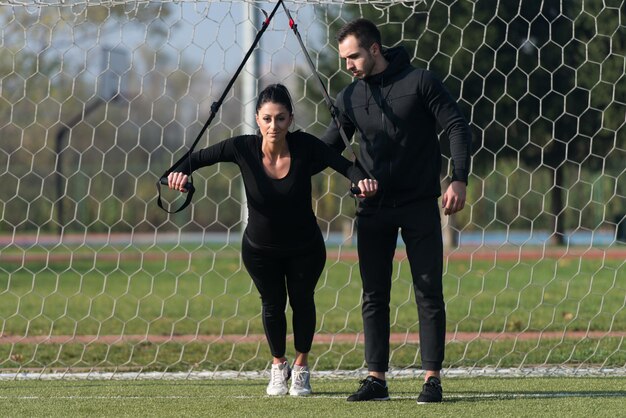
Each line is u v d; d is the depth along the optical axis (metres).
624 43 50.66
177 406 18.02
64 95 110.00
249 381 22.03
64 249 79.19
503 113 54.25
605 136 57.25
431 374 18.05
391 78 18.16
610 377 22.05
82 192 104.38
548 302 37.03
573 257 64.31
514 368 23.56
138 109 133.75
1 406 18.17
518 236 90.69
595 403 17.78
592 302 36.59
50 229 103.44
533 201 91.12
